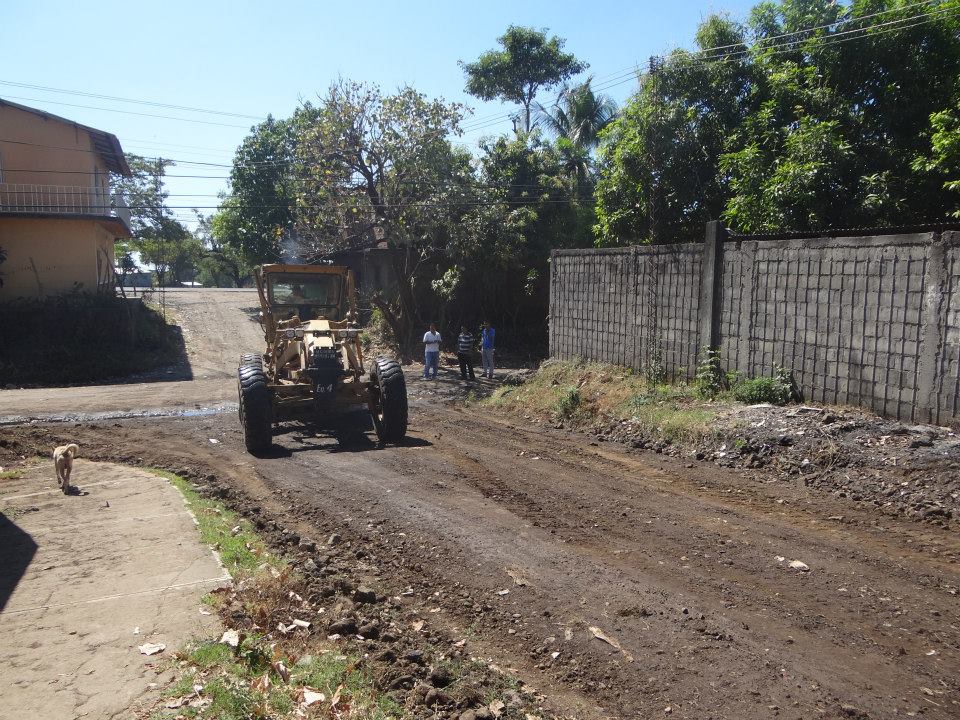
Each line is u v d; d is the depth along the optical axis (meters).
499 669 4.14
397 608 4.96
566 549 5.95
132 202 51.09
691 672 4.04
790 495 7.44
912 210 13.13
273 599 4.77
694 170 16.25
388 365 10.59
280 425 11.94
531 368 21.02
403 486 7.92
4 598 4.71
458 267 24.20
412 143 22.56
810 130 13.10
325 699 3.56
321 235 27.23
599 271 14.30
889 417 8.62
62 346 21.22
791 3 15.82
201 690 3.48
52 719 3.25
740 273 10.90
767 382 10.13
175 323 28.16
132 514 6.82
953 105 13.21
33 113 23.92
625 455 9.51
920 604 4.86
